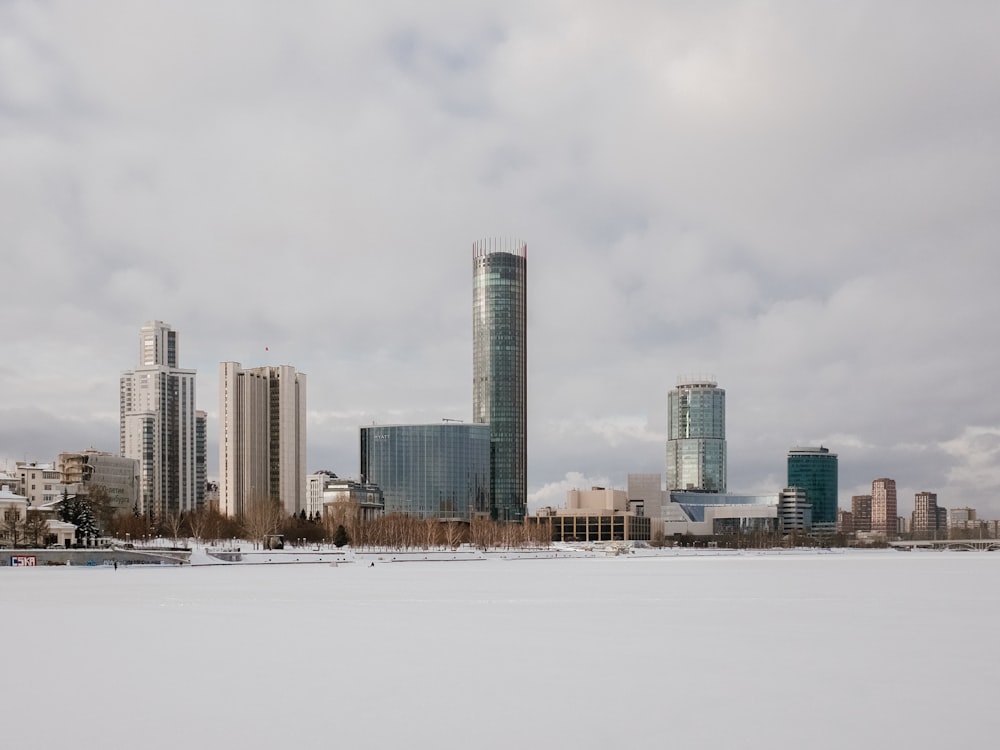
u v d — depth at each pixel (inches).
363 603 4854.8
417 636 3412.9
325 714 2064.5
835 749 1772.9
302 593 5580.7
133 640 3299.7
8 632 3548.2
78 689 2352.4
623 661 2800.2
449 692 2306.8
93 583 6505.9
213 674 2564.0
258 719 2020.2
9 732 1915.6
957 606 4763.8
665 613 4338.1
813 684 2420.0
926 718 2017.7
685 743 1818.4
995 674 2576.3
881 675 2551.7
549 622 3905.0
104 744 1827.0
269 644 3189.0
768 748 1782.7
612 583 6830.7
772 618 4111.7
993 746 1793.8
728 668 2669.8
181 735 1888.5
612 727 1942.7
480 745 1809.8
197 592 5615.2
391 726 1955.0
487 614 4274.1
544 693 2293.3
